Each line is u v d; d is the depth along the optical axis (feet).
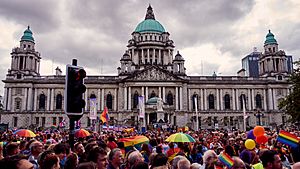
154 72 417.28
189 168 36.81
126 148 68.18
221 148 72.18
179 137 70.79
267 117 436.35
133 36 511.40
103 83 429.38
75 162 37.29
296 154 51.13
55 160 32.65
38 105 422.41
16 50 428.15
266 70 464.24
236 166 39.45
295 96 231.09
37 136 117.60
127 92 414.62
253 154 56.85
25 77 422.00
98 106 423.64
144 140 68.33
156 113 358.23
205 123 424.05
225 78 448.24
